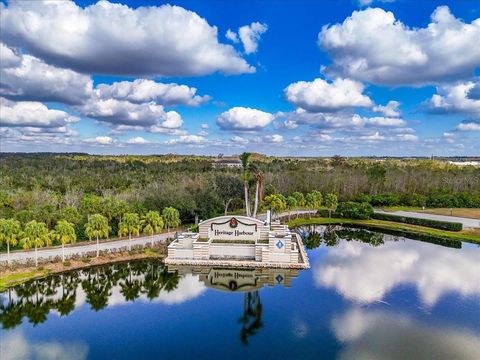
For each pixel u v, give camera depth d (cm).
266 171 16900
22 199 10031
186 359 3662
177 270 6662
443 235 9294
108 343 3994
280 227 8112
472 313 4616
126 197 10794
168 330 4278
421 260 7081
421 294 5244
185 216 10019
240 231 7412
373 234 9894
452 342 3938
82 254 6806
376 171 15938
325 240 9119
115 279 6219
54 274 6072
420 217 11319
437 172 17750
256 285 5819
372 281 5841
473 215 11694
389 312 4650
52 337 4134
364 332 4147
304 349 3806
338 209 11869
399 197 13812
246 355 3712
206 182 12394
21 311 4853
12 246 6950
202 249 6956
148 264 6925
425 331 4169
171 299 5253
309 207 12312
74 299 5291
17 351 3822
